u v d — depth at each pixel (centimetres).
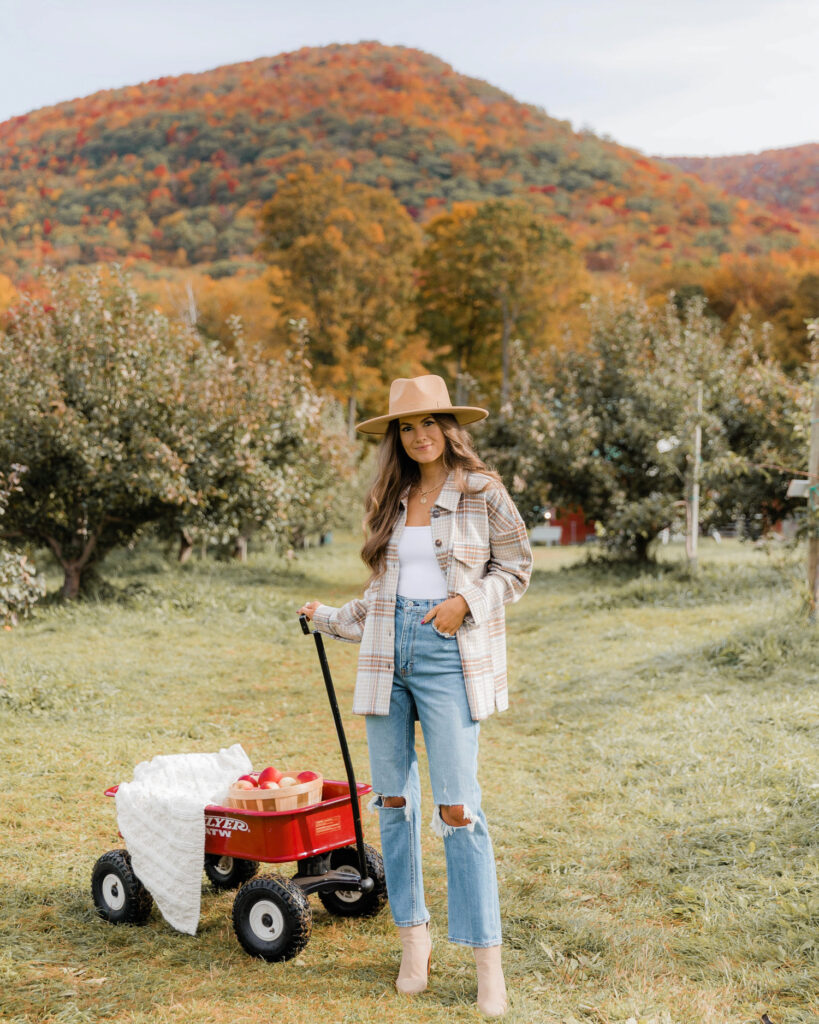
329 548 3053
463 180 14925
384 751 346
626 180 15612
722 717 681
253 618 1346
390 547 350
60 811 541
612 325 1969
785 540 1586
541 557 2756
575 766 623
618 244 12244
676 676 838
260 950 369
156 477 1356
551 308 5697
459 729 332
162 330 1536
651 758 616
